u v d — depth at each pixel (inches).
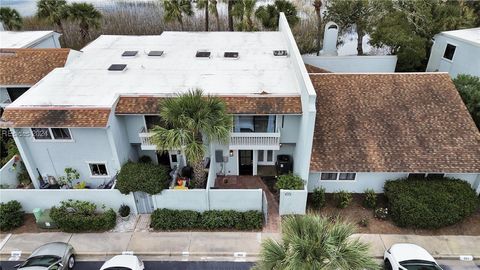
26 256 722.2
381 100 856.9
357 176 812.0
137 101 790.5
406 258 640.4
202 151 705.6
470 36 1114.1
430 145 794.8
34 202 788.6
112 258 661.3
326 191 844.0
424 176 812.6
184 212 775.1
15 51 1002.7
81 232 768.9
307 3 1750.7
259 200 768.9
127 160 846.5
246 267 690.2
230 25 1504.7
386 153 787.4
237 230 765.9
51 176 848.3
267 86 829.8
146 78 879.1
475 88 917.8
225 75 884.0
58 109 758.5
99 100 786.2
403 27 1253.7
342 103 854.5
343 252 470.9
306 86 715.4
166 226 763.4
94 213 777.6
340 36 1562.5
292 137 836.0
